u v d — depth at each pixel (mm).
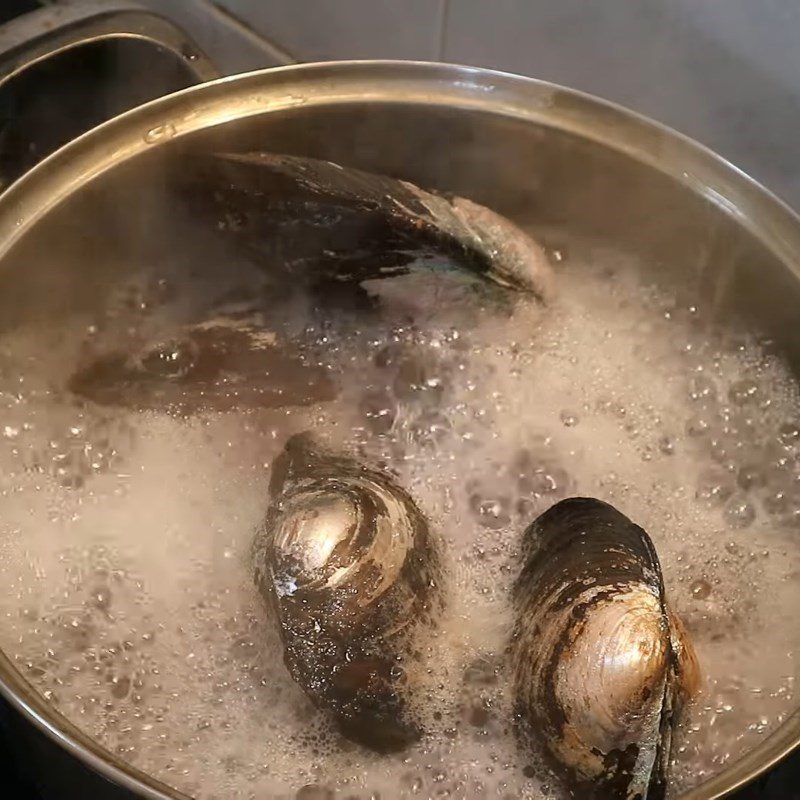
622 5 341
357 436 369
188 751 301
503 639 315
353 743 298
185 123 339
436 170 370
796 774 296
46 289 346
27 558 337
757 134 344
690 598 334
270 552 312
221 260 377
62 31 394
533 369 385
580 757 282
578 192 365
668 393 378
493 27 373
